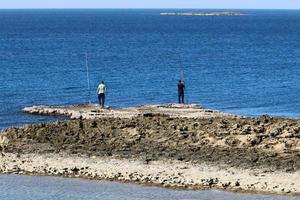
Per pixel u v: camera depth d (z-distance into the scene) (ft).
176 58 563.07
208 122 206.59
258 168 171.63
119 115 260.01
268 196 155.22
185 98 331.77
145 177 168.45
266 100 327.47
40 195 159.33
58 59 539.29
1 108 293.43
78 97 331.98
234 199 153.69
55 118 268.21
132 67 479.00
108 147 192.13
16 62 506.48
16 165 180.04
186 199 154.51
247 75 436.76
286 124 200.85
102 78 409.08
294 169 170.09
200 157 180.96
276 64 516.73
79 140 198.80
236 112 289.53
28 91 348.18
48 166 178.91
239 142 189.78
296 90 364.17
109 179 169.37
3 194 159.94
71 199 156.35
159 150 187.73
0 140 201.57
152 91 354.54
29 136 203.10
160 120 212.02
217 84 386.52
